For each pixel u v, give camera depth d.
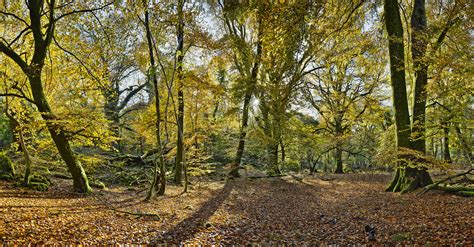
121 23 14.16
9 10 13.34
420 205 10.04
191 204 12.65
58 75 14.45
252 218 10.34
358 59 26.48
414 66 12.88
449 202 9.96
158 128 13.28
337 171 29.11
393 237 6.71
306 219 10.03
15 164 14.18
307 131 25.28
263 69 22.73
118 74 27.02
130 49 17.20
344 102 27.61
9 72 13.32
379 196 12.98
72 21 13.89
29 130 12.85
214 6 18.25
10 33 14.24
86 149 20.09
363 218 9.22
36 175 13.78
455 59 10.73
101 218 8.95
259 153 24.61
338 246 6.71
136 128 21.27
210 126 20.48
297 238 7.71
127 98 32.44
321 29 12.23
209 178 23.94
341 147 27.41
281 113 21.33
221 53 18.91
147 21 11.85
